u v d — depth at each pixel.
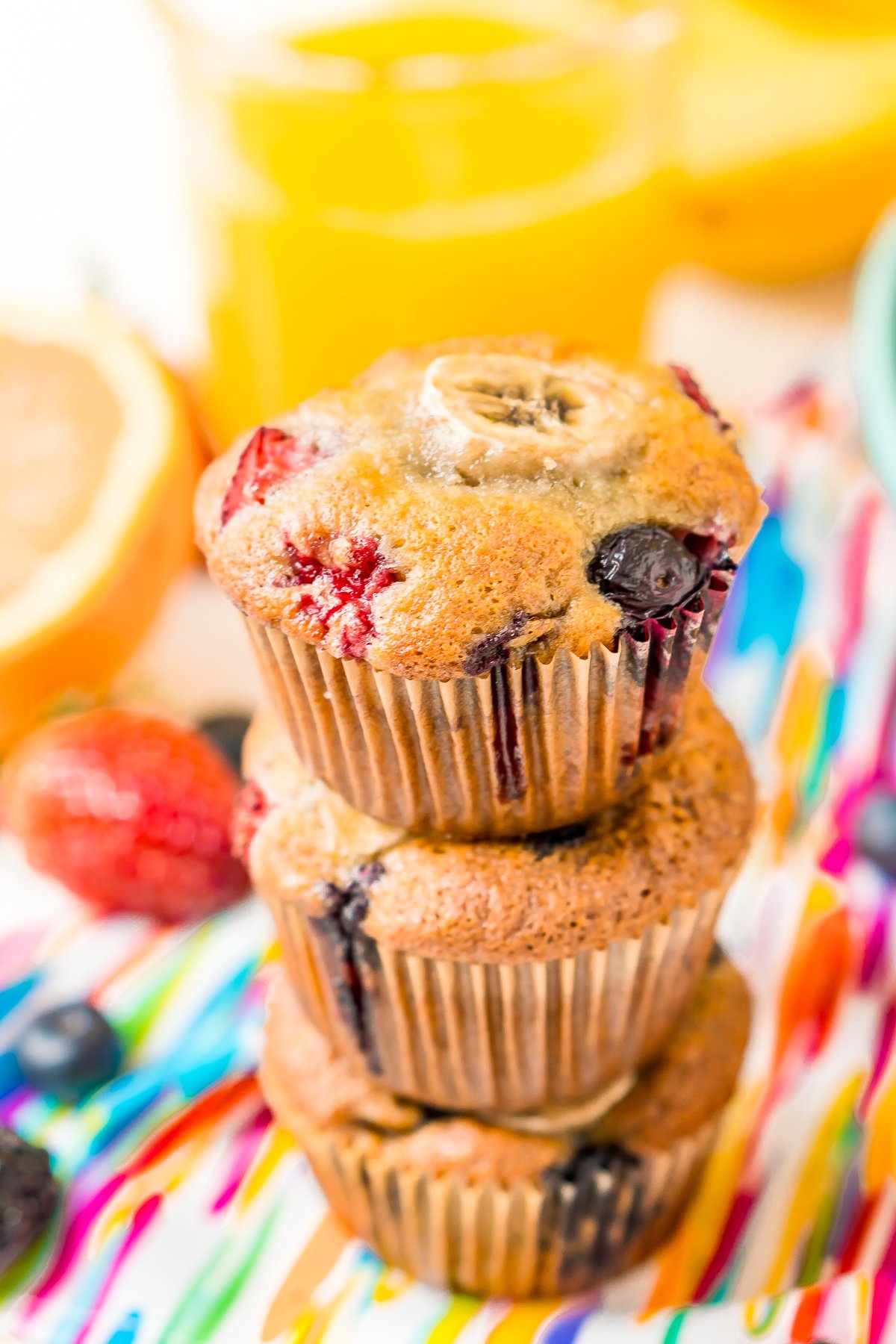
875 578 0.59
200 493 0.43
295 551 0.41
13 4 0.78
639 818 0.44
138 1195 0.50
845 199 0.66
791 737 0.57
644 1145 0.47
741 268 0.70
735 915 0.54
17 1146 0.50
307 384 0.60
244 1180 0.51
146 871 0.54
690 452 0.42
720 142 0.64
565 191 0.57
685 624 0.42
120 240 0.69
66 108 0.76
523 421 0.42
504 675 0.41
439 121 0.56
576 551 0.41
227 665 0.60
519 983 0.44
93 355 0.60
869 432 0.57
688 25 0.62
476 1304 0.49
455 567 0.41
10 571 0.57
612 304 0.60
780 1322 0.47
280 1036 0.48
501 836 0.44
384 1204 0.47
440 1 0.62
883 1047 0.52
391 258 0.57
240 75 0.56
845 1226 0.50
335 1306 0.49
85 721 0.56
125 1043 0.53
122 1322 0.48
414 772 0.43
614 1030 0.45
